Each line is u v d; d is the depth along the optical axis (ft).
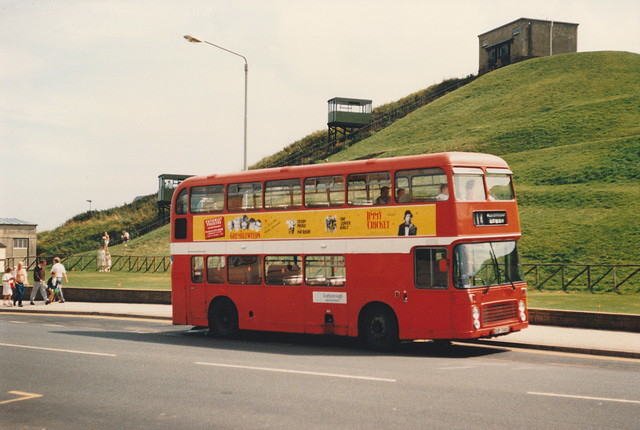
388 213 49.26
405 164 48.78
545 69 250.57
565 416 28.30
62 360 45.42
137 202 267.18
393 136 245.04
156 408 30.81
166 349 51.37
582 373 38.99
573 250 107.76
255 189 57.31
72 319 76.89
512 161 173.68
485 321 46.50
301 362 44.16
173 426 27.53
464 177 47.44
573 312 57.16
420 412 29.30
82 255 182.80
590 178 143.74
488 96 249.75
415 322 47.34
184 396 33.35
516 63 271.90
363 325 50.78
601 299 78.74
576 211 127.03
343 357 46.57
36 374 39.96
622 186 134.72
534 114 211.61
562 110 204.54
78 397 33.37
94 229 245.45
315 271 53.11
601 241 108.58
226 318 59.06
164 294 89.25
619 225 113.39
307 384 36.11
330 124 269.23
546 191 143.02
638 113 183.52
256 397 32.91
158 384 36.55
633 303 74.13
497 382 36.19
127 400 32.58
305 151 271.28
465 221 46.68
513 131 199.62
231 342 56.34
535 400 31.48
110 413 29.94
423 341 54.49
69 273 152.25
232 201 58.80
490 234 48.24
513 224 50.62
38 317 79.61
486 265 47.52
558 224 121.70
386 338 49.37
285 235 55.01
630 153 150.41
